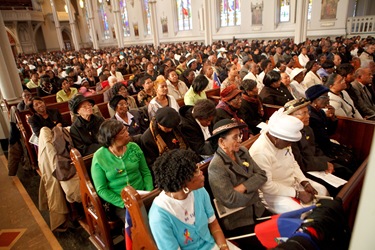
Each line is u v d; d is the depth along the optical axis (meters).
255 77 5.27
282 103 3.83
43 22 30.70
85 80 6.00
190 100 3.82
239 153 1.97
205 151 2.65
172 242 1.39
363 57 7.55
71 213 2.81
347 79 3.89
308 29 15.91
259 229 1.60
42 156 2.64
